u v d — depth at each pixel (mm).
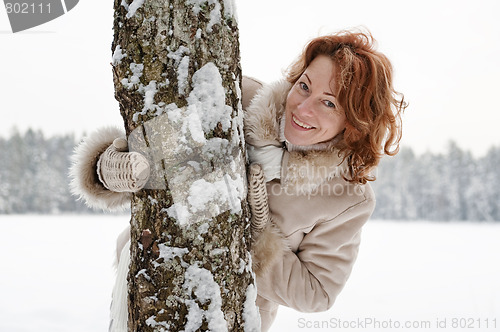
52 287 5219
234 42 1146
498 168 41125
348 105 1418
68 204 33344
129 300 1148
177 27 1042
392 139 1562
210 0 1080
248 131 1456
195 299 1068
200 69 1069
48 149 34562
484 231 20531
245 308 1172
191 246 1069
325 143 1525
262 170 1352
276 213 1536
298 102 1459
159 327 1068
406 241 13984
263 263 1463
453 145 42625
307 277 1579
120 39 1076
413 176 41750
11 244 9578
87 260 7387
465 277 6977
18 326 3611
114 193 1428
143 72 1046
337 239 1617
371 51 1505
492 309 4438
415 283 6340
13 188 33250
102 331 3604
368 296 5383
